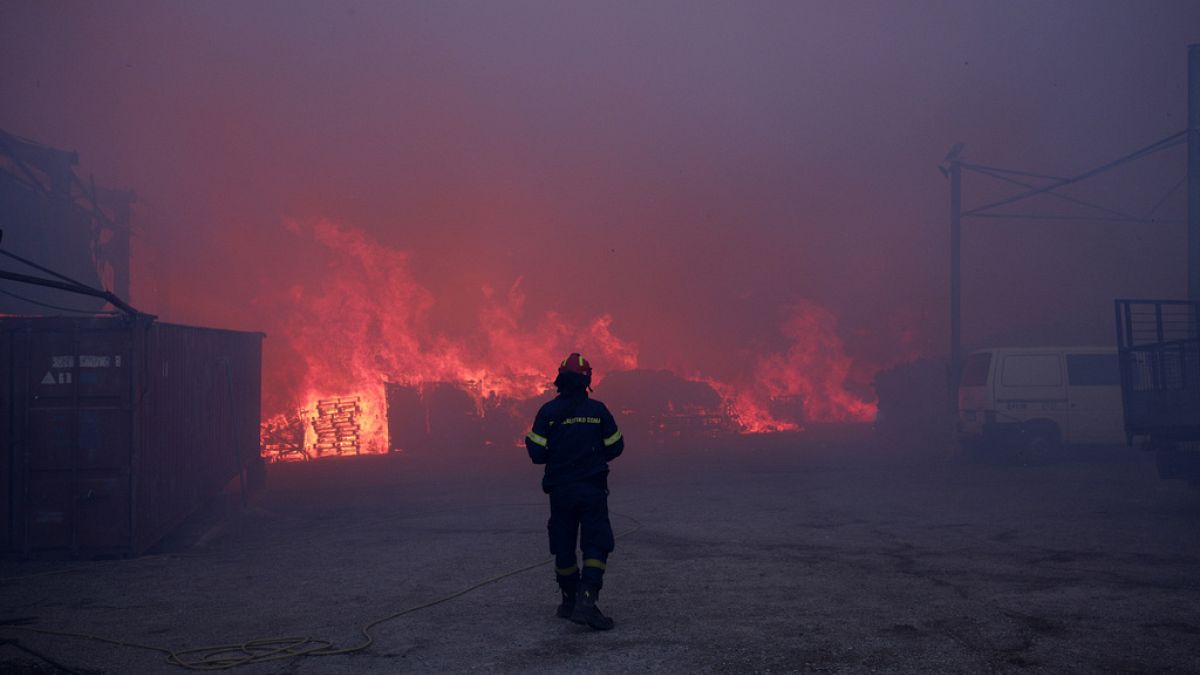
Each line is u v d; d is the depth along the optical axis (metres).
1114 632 5.11
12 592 7.04
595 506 5.51
